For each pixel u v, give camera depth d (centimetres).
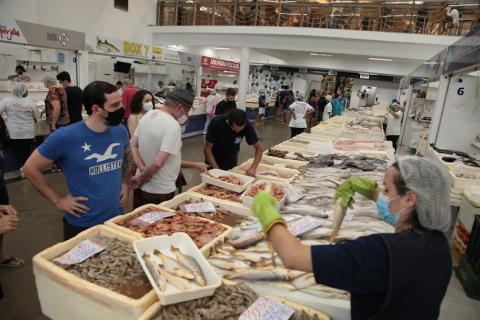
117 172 214
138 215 212
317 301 143
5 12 874
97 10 1133
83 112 602
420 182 102
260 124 1404
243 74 1217
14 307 253
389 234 103
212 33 1230
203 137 993
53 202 195
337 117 917
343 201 155
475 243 313
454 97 532
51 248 160
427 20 1009
